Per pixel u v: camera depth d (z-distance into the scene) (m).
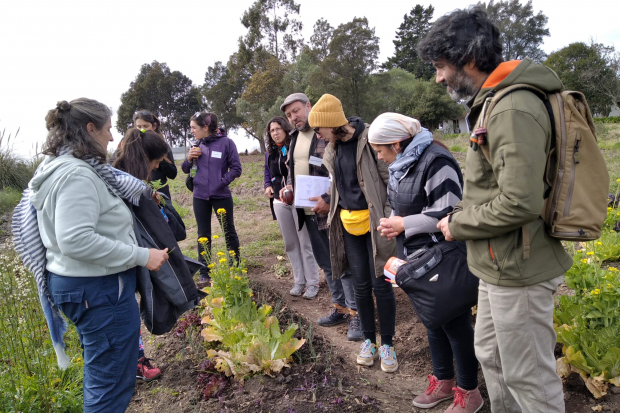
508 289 1.86
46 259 2.25
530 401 1.91
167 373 3.20
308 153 4.02
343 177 3.17
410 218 2.49
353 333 3.80
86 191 2.07
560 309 3.12
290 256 4.78
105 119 2.22
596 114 39.69
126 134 3.04
